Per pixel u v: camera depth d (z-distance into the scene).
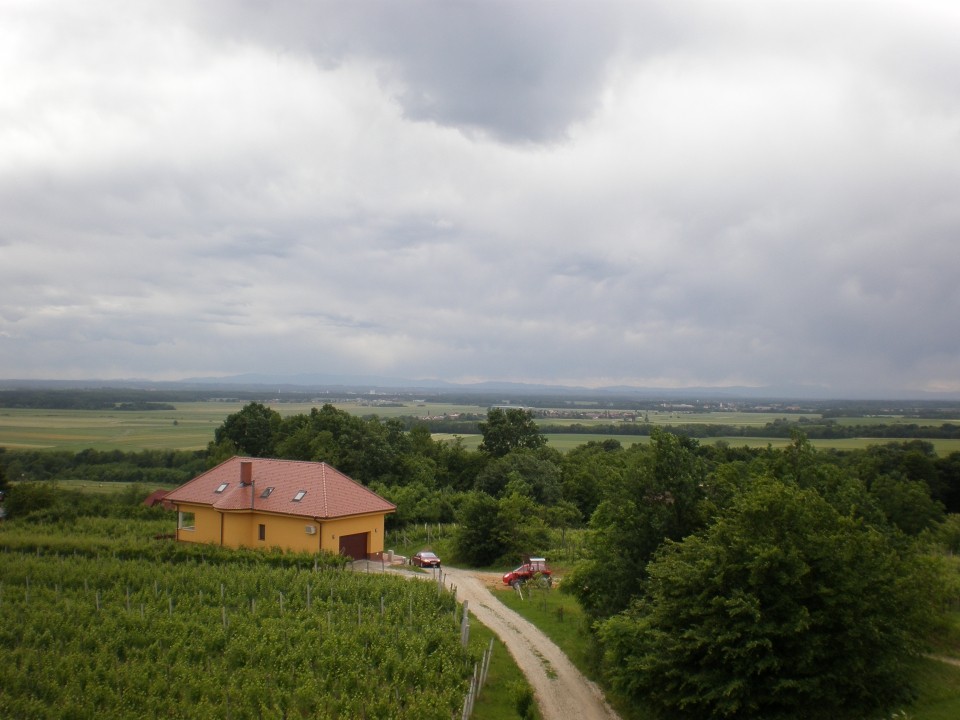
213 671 27.78
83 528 61.28
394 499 70.38
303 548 50.25
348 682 26.88
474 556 55.88
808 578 24.45
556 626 38.16
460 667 28.77
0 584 38.03
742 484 34.09
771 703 23.86
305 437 87.12
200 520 54.94
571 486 87.12
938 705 25.83
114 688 26.48
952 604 36.66
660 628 25.92
